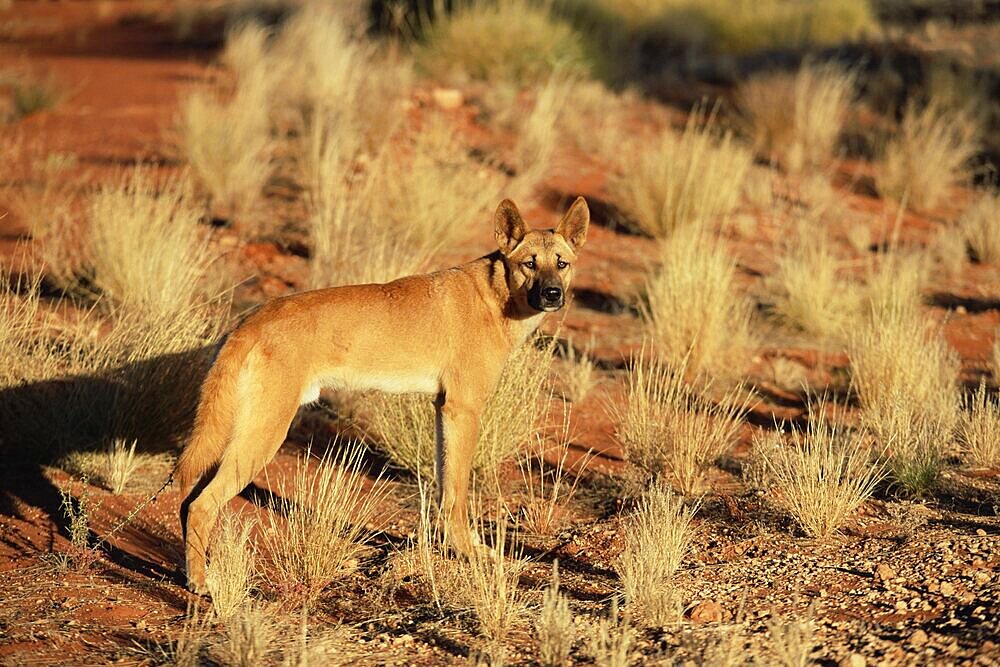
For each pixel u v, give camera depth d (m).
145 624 7.88
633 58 31.17
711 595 8.35
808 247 19.17
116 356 11.26
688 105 27.55
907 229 21.34
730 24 34.50
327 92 22.94
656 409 11.57
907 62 29.28
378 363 9.51
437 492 10.31
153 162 19.84
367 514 9.84
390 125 21.47
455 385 9.76
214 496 8.59
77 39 34.25
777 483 10.72
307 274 15.85
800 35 33.53
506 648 7.52
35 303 12.05
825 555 9.05
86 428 10.82
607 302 16.92
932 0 36.09
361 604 8.46
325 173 18.34
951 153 23.58
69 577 8.54
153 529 9.67
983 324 16.81
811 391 14.05
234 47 28.47
